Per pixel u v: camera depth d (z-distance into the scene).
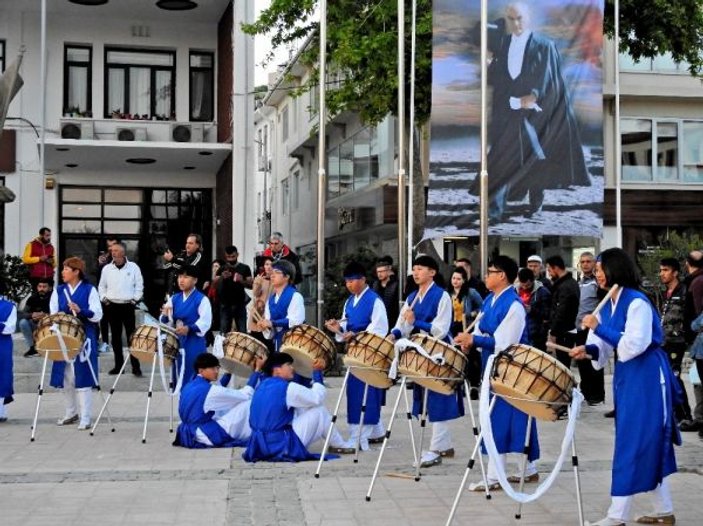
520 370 6.32
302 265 34.09
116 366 14.90
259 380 10.45
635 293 6.52
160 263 23.69
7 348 11.69
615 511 6.49
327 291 19.64
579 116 13.81
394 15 19.39
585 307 12.79
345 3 20.44
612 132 26.69
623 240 26.77
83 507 7.37
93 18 22.72
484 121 13.20
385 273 13.90
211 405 10.04
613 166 26.62
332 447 9.70
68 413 11.62
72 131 21.80
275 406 9.26
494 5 13.81
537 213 13.80
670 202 26.69
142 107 23.08
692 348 10.31
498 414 7.49
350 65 19.86
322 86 14.02
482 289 13.18
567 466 8.92
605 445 10.09
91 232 23.33
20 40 22.33
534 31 13.79
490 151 13.82
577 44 13.81
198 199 24.06
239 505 7.43
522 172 13.77
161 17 22.81
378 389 9.77
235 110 20.52
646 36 21.06
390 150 25.67
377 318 9.58
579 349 6.86
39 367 15.16
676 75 26.59
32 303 15.54
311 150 35.81
